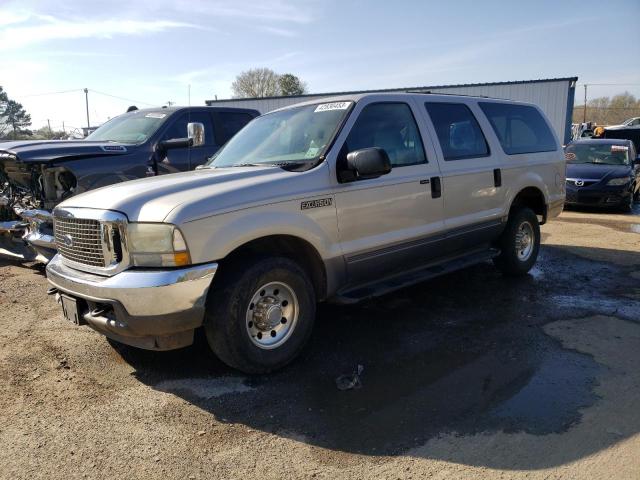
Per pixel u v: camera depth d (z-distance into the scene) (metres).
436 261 5.15
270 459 2.83
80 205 3.70
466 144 5.41
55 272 3.83
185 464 2.80
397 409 3.31
